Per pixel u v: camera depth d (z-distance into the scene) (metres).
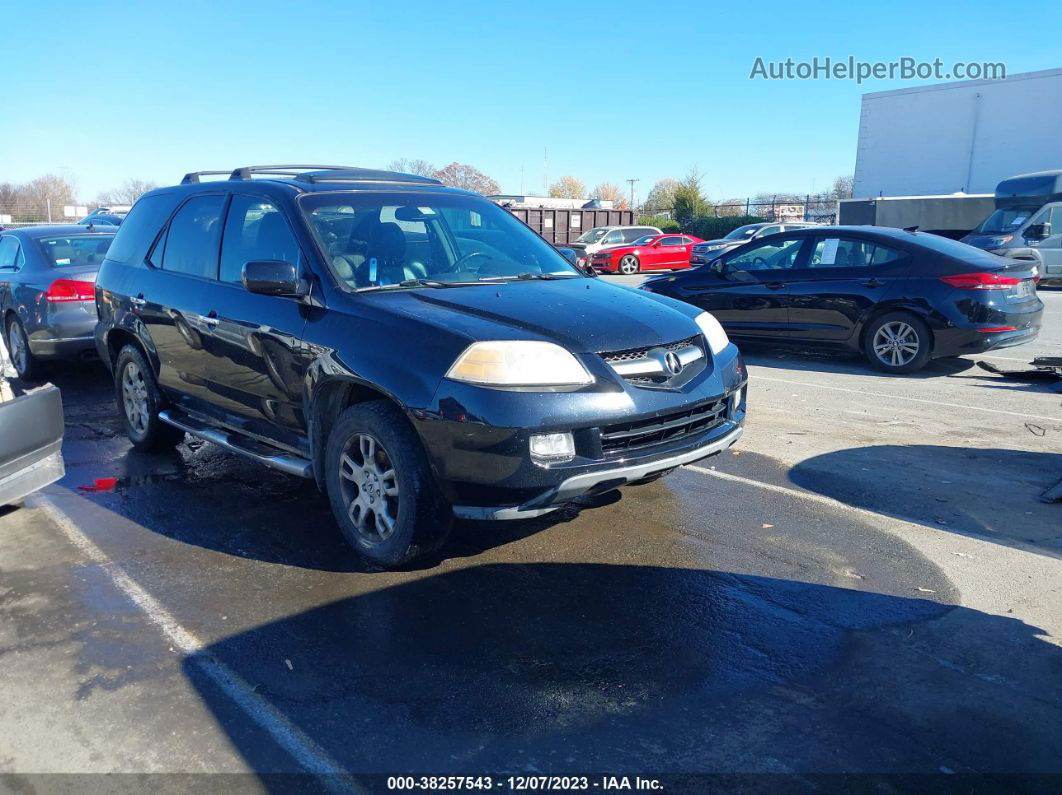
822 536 4.39
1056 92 26.89
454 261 4.68
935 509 4.76
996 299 8.30
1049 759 2.61
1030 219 18.08
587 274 5.16
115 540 4.46
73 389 8.64
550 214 33.69
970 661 3.17
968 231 22.45
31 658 3.28
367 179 5.15
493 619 3.53
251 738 2.76
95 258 8.79
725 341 4.48
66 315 8.12
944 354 8.59
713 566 4.04
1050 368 8.34
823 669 3.13
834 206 38.12
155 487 5.34
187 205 5.54
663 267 29.38
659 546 4.28
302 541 4.40
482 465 3.50
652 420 3.78
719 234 40.00
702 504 4.89
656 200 55.94
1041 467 5.49
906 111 30.58
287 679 3.10
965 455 5.78
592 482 3.56
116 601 3.74
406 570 4.02
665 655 3.24
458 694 2.99
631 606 3.64
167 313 5.30
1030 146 27.75
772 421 6.83
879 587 3.79
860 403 7.47
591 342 3.73
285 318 4.34
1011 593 3.72
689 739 2.73
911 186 30.89
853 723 2.80
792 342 9.59
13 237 9.09
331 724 2.83
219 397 5.04
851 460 5.69
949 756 2.63
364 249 4.45
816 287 9.26
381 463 3.95
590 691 3.00
